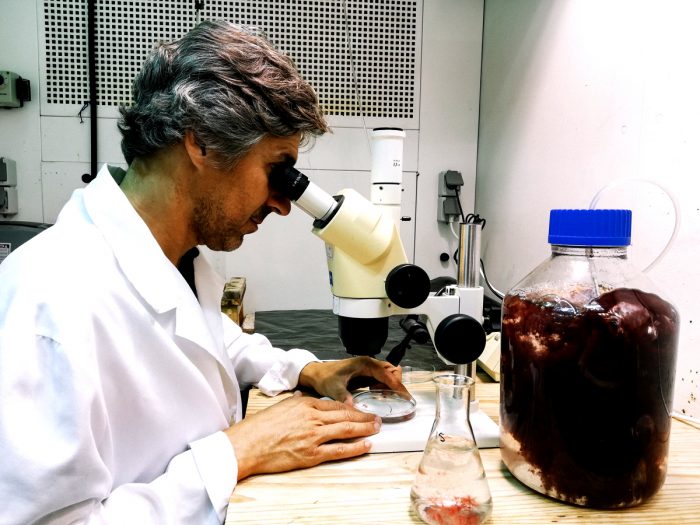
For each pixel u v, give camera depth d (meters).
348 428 0.83
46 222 1.91
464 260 1.00
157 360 0.80
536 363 0.67
